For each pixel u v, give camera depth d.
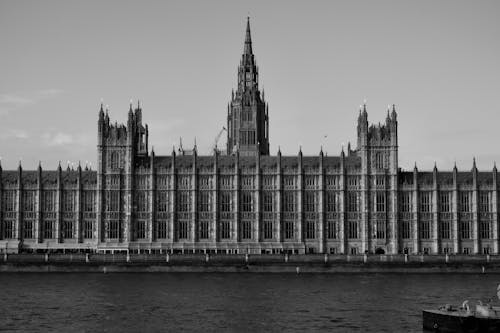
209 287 175.75
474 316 115.44
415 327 123.75
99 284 181.25
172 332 120.81
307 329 122.94
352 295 161.38
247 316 134.50
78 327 124.56
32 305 146.62
